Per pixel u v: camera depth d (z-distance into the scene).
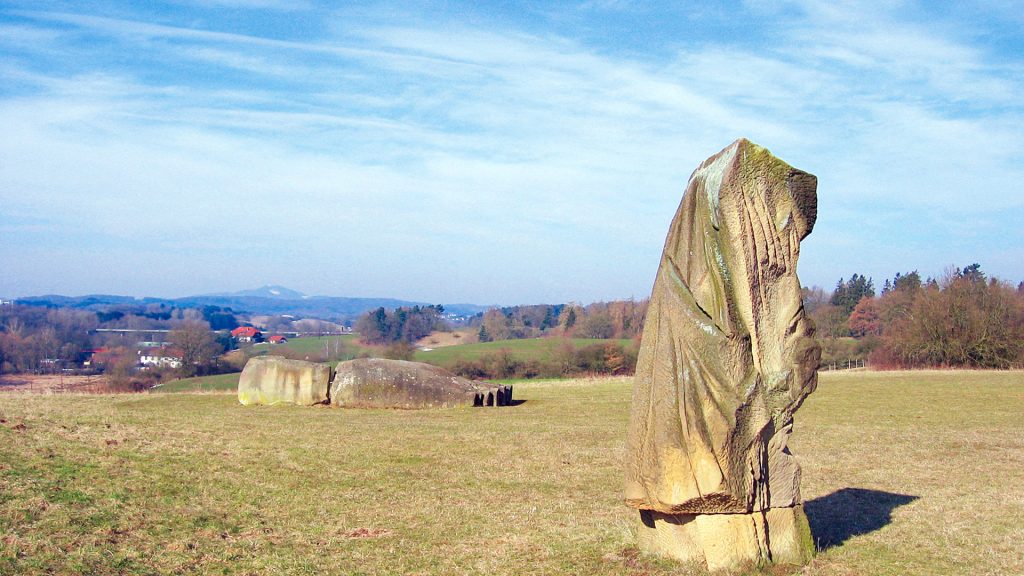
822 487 15.09
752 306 9.03
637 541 10.48
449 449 18.94
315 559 10.26
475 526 12.01
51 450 14.89
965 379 39.84
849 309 89.38
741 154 9.05
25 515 10.89
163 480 13.82
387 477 15.67
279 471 15.52
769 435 9.25
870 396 32.41
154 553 10.13
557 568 9.63
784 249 9.34
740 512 8.91
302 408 27.47
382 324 93.69
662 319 9.08
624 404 30.00
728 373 8.74
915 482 15.61
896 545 10.50
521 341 77.75
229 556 10.23
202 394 32.00
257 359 28.89
